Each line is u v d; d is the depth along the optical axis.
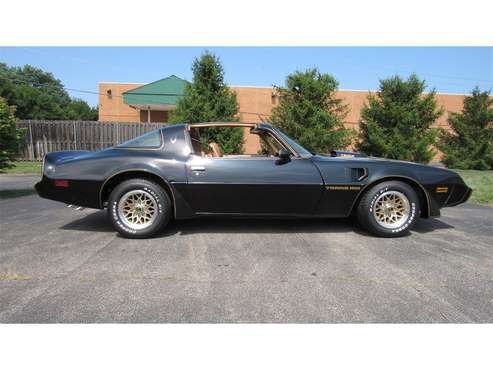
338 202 3.69
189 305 2.16
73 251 3.19
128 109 24.81
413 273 2.70
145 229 3.59
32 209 5.22
